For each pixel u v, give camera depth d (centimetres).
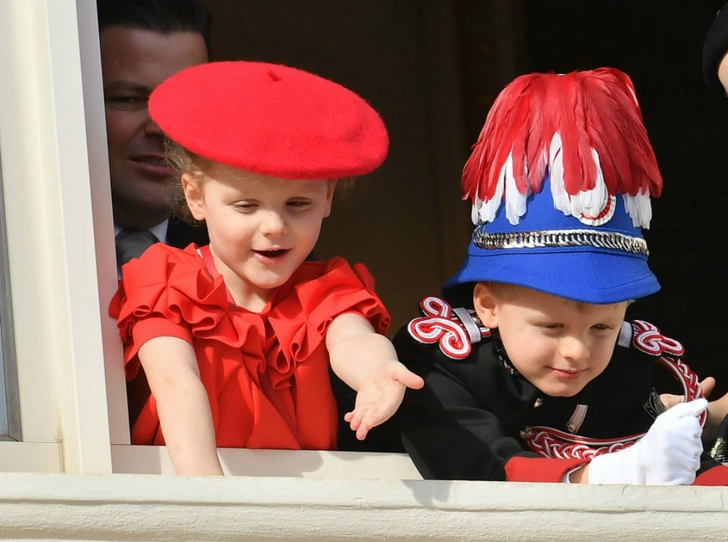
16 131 633
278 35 1423
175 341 627
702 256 1477
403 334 723
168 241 816
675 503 590
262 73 673
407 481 563
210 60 875
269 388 666
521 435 721
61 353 616
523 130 686
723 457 755
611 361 743
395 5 1512
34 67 639
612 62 1543
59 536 520
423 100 1520
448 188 1509
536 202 678
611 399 737
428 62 1523
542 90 695
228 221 648
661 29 1514
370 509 556
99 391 611
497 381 705
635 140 697
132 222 807
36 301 622
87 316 616
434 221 1505
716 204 1487
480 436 677
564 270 666
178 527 532
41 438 608
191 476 538
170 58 838
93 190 647
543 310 676
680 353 768
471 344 708
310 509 548
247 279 668
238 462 639
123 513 525
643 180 696
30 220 629
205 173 653
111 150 811
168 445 601
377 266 1459
